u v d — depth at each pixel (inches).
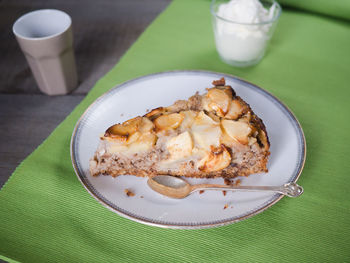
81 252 10.7
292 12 21.0
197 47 18.7
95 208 12.0
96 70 18.2
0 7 22.2
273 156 12.9
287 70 17.3
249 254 10.8
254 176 12.7
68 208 11.9
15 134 15.0
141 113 14.4
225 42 16.9
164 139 12.2
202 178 12.8
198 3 21.7
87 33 20.4
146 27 20.9
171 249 10.9
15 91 17.1
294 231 11.3
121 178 12.6
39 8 22.2
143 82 15.3
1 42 19.8
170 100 14.9
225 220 10.8
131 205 11.5
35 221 11.5
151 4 22.7
